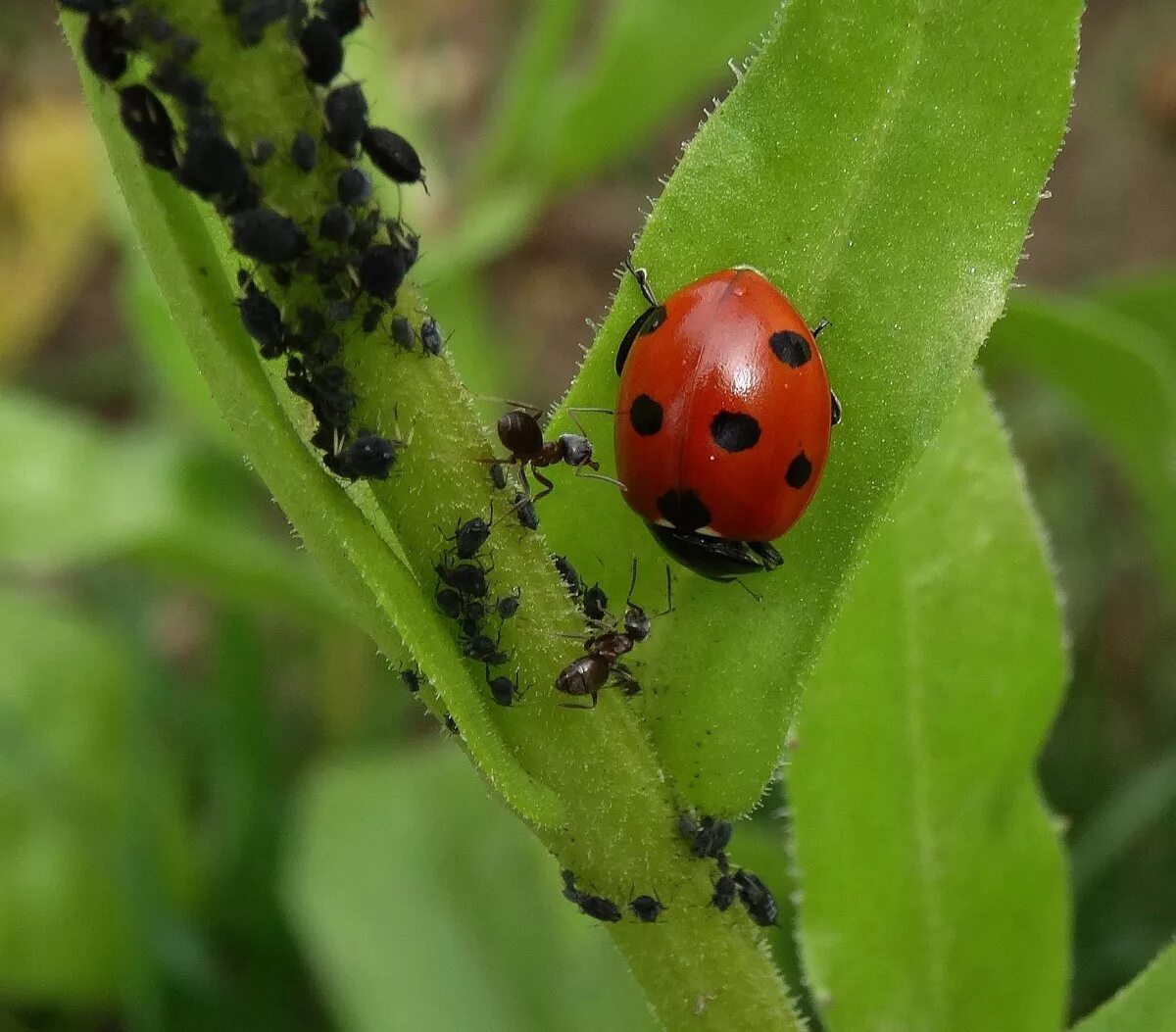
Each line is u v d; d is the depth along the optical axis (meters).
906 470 0.05
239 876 0.09
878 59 0.05
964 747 0.06
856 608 0.06
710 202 0.05
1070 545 0.10
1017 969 0.06
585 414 0.05
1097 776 0.09
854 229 0.05
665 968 0.05
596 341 0.05
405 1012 0.07
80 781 0.09
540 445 0.05
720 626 0.05
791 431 0.05
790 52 0.05
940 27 0.05
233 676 0.09
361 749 0.10
